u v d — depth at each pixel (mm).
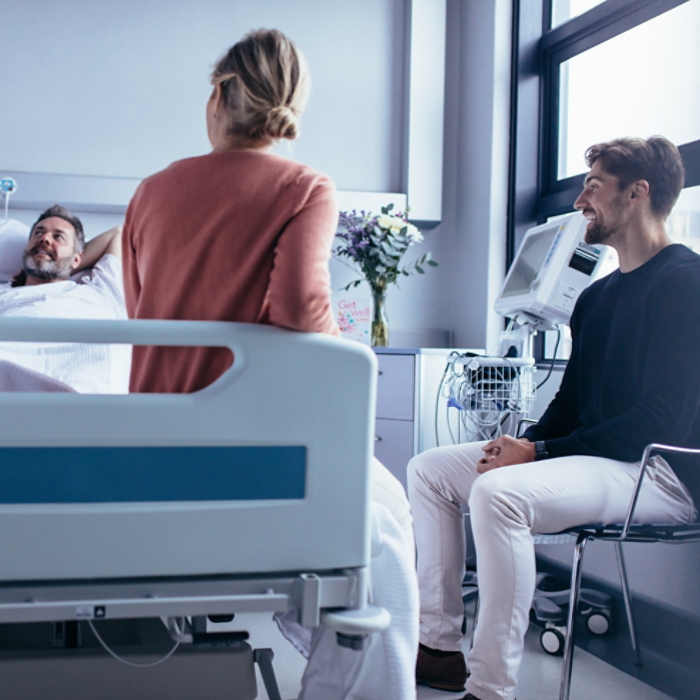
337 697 1076
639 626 2092
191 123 3152
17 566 854
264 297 1046
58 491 867
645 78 2496
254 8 3195
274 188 1021
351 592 944
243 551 912
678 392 1588
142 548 883
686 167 2205
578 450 1689
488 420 2467
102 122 3078
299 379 929
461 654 1852
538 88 3039
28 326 877
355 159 3309
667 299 1637
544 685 1866
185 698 1043
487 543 1545
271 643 2121
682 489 1650
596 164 1847
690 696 1808
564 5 2975
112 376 1947
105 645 1004
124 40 3094
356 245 2965
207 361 1036
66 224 2756
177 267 1072
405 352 2654
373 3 3312
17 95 3010
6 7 2998
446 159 3385
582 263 2238
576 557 1555
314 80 3268
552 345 2938
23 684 993
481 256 3100
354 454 949
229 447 913
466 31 3299
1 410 849
